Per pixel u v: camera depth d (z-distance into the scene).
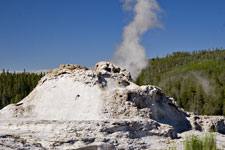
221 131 48.75
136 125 36.00
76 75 43.78
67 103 40.84
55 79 44.69
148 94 42.28
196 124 46.84
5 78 122.50
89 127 33.91
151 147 34.88
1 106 103.38
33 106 42.28
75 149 30.69
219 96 146.12
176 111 46.88
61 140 31.45
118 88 41.44
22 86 115.06
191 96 147.25
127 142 33.91
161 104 44.84
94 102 39.97
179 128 44.25
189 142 26.70
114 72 45.69
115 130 34.53
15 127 36.16
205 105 134.62
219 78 184.50
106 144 32.28
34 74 129.88
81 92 41.59
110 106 39.19
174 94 159.50
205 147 25.61
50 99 42.19
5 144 28.00
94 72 43.28
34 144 29.95
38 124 35.41
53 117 39.50
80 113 39.03
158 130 37.41
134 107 39.66
